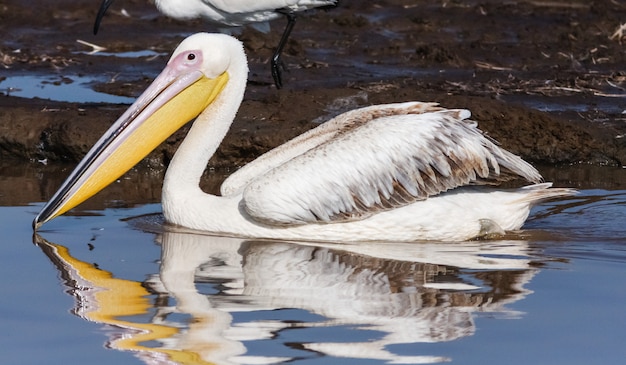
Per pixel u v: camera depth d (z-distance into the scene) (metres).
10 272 10.38
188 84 12.02
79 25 23.58
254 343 8.58
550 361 8.30
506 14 24.84
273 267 10.55
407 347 8.54
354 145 11.46
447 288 9.97
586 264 10.79
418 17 24.12
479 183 11.83
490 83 19.05
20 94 18.16
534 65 20.72
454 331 8.89
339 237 11.59
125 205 13.14
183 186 11.99
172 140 15.41
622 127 16.62
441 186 11.57
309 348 8.47
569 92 18.55
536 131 16.11
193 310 9.30
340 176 11.36
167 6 17.22
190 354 8.35
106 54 21.55
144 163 15.43
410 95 17.34
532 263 10.81
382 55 21.47
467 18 24.52
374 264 10.70
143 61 20.92
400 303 9.52
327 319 9.09
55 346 8.55
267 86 18.94
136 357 8.32
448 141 11.52
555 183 14.62
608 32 23.25
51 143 15.82
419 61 20.97
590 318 9.26
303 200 11.29
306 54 21.38
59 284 10.02
